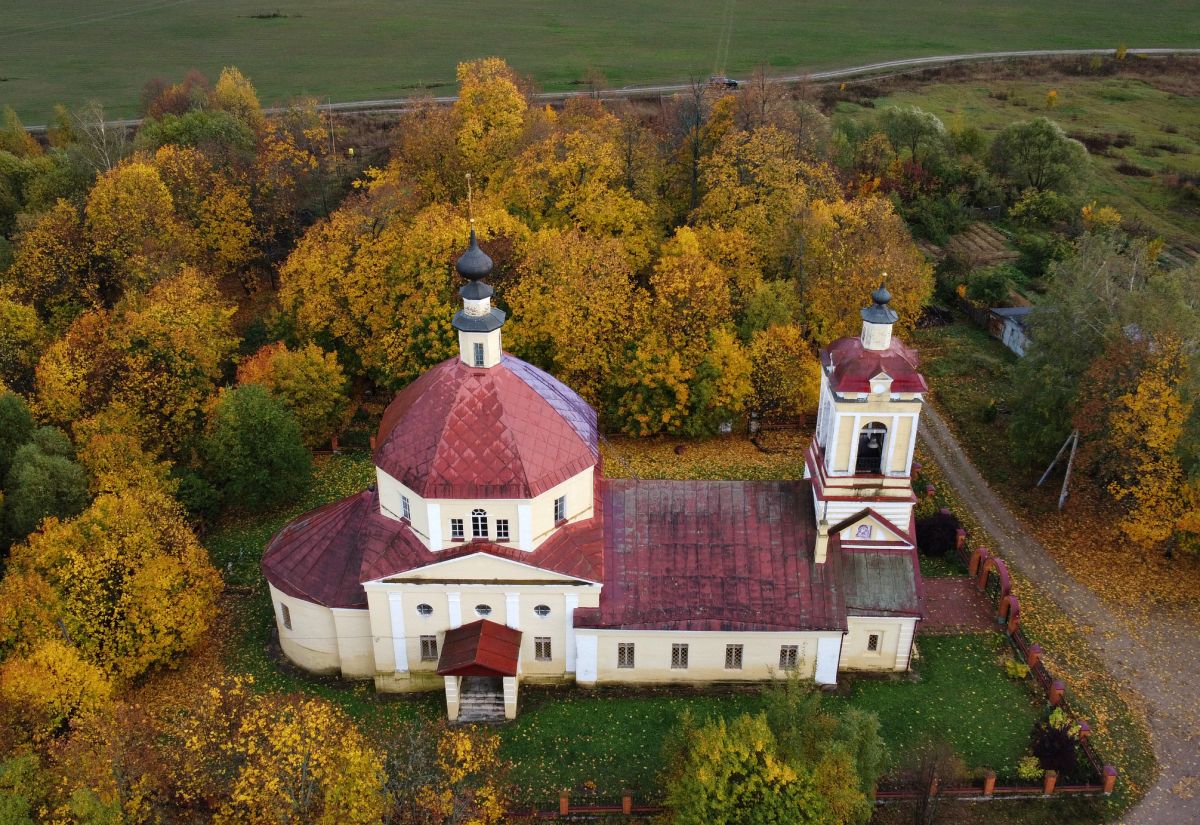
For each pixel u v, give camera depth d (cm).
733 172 8812
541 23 19638
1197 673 5588
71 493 6406
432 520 5050
